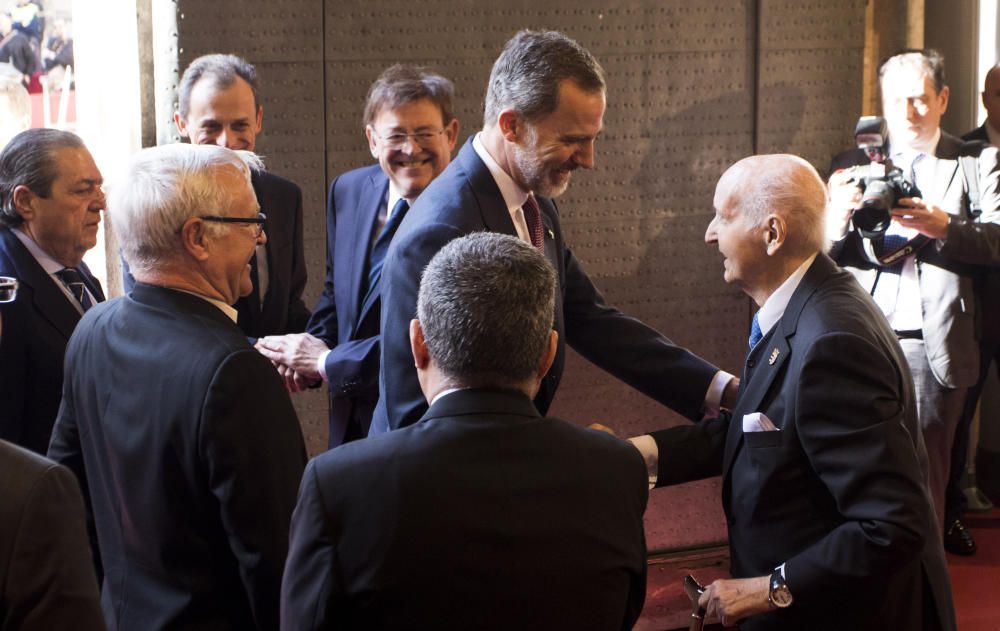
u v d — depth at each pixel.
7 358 2.52
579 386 4.02
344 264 3.13
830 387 2.02
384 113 2.97
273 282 3.28
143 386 1.83
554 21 3.79
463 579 1.43
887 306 3.98
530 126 2.31
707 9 3.95
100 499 1.96
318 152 3.65
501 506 1.46
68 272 2.67
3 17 3.63
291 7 3.55
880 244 3.91
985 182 3.92
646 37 3.89
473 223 2.35
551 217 2.67
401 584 1.42
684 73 3.96
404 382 2.29
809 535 2.11
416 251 2.30
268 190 3.28
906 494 1.96
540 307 1.55
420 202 2.45
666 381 2.73
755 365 2.22
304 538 1.46
